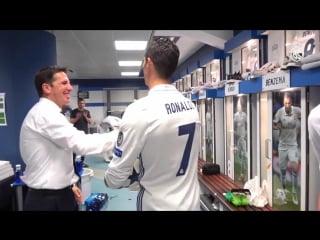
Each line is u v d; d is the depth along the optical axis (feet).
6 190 10.01
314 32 8.08
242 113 12.46
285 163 8.82
